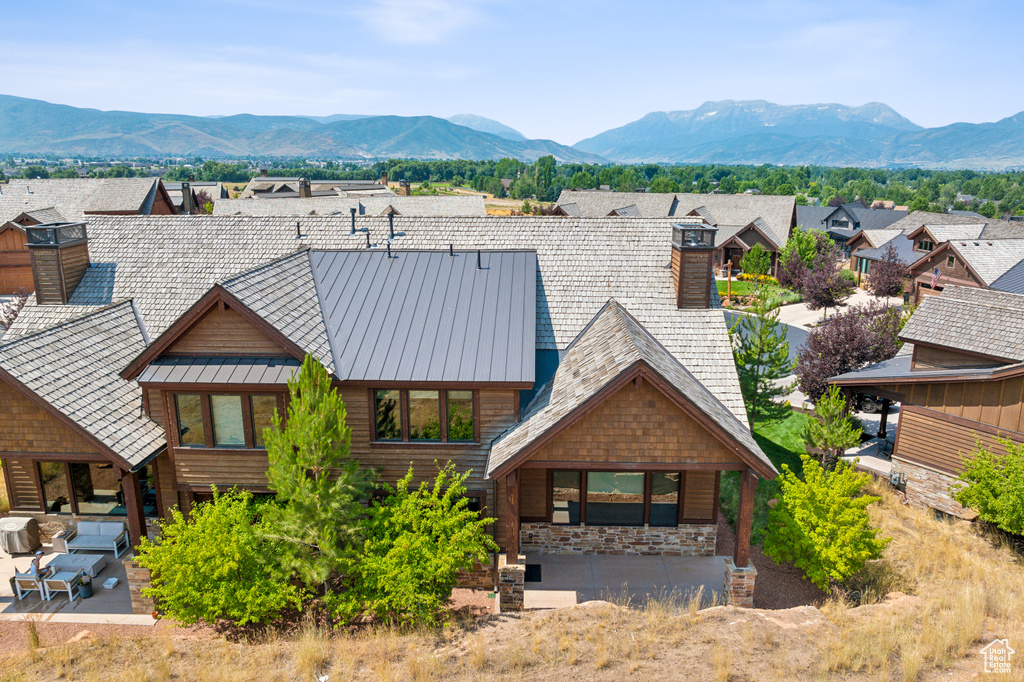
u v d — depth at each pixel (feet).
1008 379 65.16
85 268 72.28
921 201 422.00
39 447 51.72
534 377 52.90
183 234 76.13
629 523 57.00
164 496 56.44
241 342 53.21
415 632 45.09
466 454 55.26
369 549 46.16
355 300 61.31
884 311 101.40
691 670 37.60
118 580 54.19
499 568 48.73
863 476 52.95
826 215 307.99
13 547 55.83
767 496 71.10
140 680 38.47
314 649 41.19
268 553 46.01
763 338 74.49
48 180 187.32
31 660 41.63
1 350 48.55
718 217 237.66
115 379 55.77
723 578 53.57
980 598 45.93
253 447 53.98
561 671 38.11
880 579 53.62
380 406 55.42
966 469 64.23
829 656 38.27
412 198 199.93
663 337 62.44
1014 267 135.74
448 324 58.29
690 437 47.37
